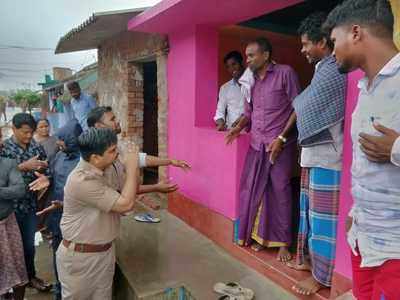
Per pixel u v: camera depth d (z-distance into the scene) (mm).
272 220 2912
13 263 3057
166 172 4504
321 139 2156
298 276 2580
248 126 3240
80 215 2369
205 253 3328
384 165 1257
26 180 3320
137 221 4195
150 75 6844
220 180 3412
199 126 3852
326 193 2232
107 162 2324
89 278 2455
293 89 2742
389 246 1291
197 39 3732
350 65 1391
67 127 3178
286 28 4820
